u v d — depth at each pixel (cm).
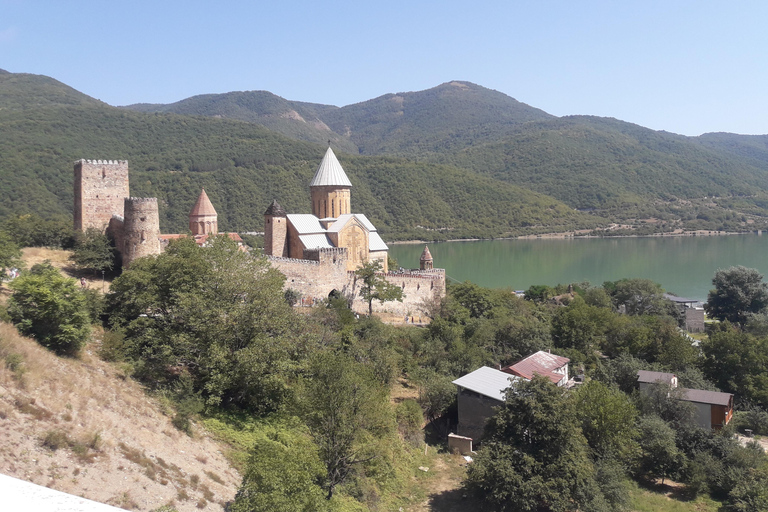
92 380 2928
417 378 4953
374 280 6406
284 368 3531
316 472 2680
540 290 10312
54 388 2589
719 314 9875
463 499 3638
